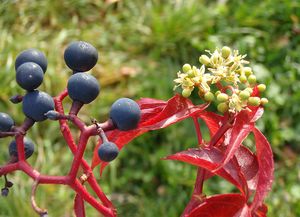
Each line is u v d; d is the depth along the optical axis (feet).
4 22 1.93
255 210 0.54
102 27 1.95
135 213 1.56
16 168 0.52
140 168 1.63
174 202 1.57
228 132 0.60
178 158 0.56
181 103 0.58
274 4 1.92
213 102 1.63
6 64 1.77
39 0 1.99
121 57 1.86
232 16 1.91
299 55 1.83
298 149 1.68
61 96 0.55
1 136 0.52
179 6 1.94
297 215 1.54
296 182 1.60
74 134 1.66
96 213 1.50
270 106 1.72
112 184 1.58
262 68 1.77
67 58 0.54
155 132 1.68
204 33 1.86
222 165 0.53
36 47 1.84
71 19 1.97
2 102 1.71
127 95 1.76
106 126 0.51
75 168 0.52
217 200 0.55
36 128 1.67
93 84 0.52
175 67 1.80
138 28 1.92
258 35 1.87
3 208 1.49
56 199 1.54
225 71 0.57
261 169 0.54
